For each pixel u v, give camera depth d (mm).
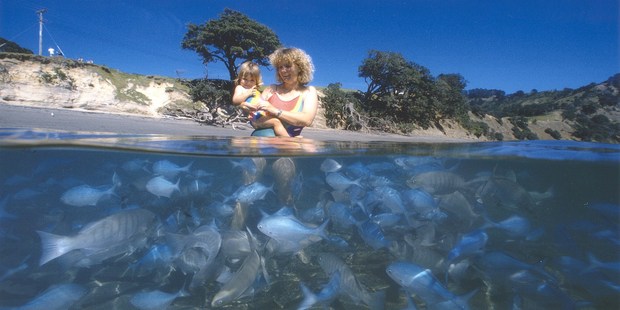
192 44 42531
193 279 2998
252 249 3232
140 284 2984
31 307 2342
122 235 3098
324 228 3414
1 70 31297
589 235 4586
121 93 35875
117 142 5105
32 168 5809
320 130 38344
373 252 3861
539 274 2943
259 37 44031
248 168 5027
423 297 2609
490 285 3094
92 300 2719
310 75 5023
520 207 5160
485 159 6723
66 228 3793
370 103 51781
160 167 5426
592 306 2861
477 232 3234
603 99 102000
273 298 2918
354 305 2834
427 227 3848
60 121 17625
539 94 134375
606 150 7340
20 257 3178
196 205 4426
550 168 7953
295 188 4707
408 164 6336
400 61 50062
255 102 4977
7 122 14391
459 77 63875
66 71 34312
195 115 33719
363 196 4219
